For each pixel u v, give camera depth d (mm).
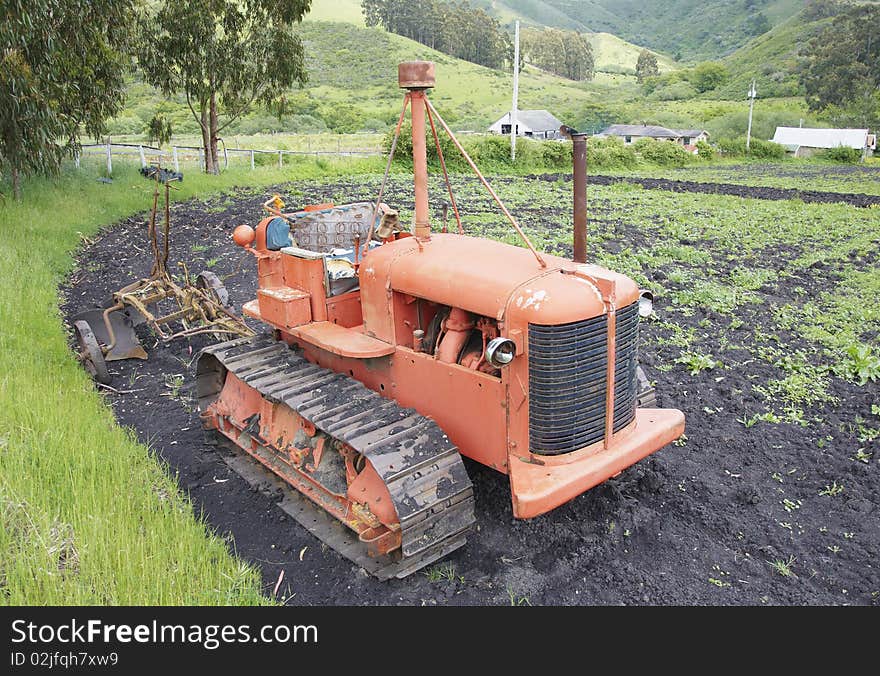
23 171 14812
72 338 8805
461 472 4574
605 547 4926
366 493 4719
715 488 5672
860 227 17328
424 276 4852
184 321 8305
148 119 58500
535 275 4465
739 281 11719
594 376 4414
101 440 5914
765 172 36594
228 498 5684
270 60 24219
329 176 26266
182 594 4254
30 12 12852
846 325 9391
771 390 7379
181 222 16734
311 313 5777
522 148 32844
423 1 137875
